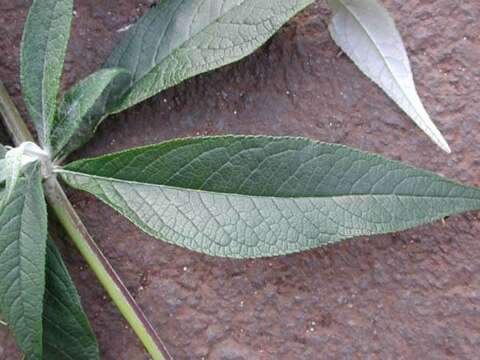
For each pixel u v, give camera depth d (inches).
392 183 8.7
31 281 8.7
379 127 9.8
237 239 8.8
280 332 9.7
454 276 9.6
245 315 9.8
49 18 9.0
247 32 9.1
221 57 9.2
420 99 9.9
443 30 9.9
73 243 10.0
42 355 9.3
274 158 8.7
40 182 8.9
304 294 9.7
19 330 8.8
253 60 10.0
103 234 10.0
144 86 9.4
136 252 9.9
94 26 10.2
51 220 10.0
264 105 10.0
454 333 9.5
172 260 9.9
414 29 10.0
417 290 9.6
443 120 9.8
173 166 8.8
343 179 8.7
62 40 8.9
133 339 9.9
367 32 9.5
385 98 9.8
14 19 10.3
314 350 9.6
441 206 8.6
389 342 9.6
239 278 9.8
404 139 9.8
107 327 9.9
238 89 10.0
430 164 9.7
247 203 8.8
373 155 8.7
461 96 9.8
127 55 9.5
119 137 10.0
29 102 9.3
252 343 9.7
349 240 9.7
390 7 10.0
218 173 8.8
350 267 9.7
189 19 9.3
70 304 9.3
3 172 8.2
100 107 9.5
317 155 8.7
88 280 10.0
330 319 9.7
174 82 9.3
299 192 8.7
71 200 10.0
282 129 9.9
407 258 9.6
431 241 9.6
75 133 9.6
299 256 9.7
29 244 8.7
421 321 9.6
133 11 10.2
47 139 9.2
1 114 9.9
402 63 9.4
